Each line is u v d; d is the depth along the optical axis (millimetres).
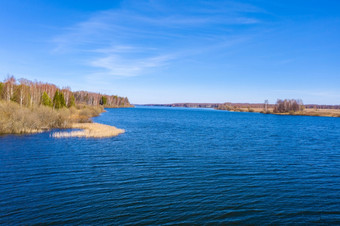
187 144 30172
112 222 9602
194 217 10266
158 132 43125
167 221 9844
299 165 20234
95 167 18031
